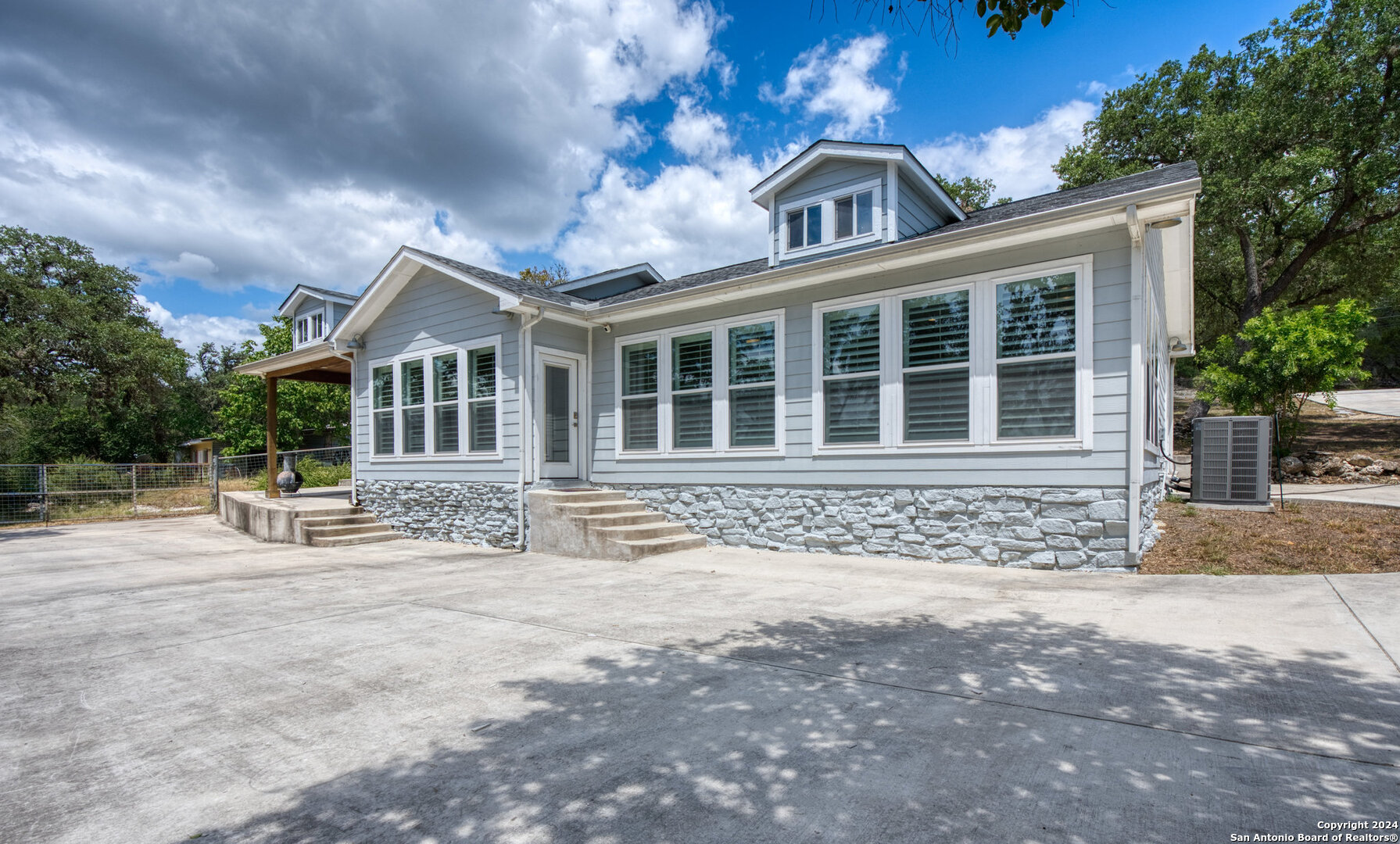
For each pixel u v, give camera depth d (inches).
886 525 311.3
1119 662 151.9
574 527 356.5
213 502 706.8
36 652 185.5
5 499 598.9
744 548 357.1
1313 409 881.5
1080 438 262.8
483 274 422.3
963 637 177.6
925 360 303.1
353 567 340.8
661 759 108.4
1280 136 776.3
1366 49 729.0
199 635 202.4
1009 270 279.6
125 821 92.4
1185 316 473.7
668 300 365.7
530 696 141.1
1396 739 108.3
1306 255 810.8
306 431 1216.8
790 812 90.2
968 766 102.9
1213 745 108.3
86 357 971.9
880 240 385.4
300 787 101.8
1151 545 282.5
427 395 456.4
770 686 142.9
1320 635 166.4
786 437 344.2
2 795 101.0
